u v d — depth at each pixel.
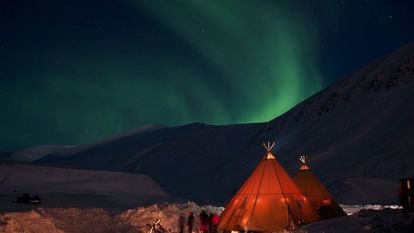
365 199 46.62
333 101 121.19
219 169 119.50
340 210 20.78
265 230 15.67
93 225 19.17
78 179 66.25
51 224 16.66
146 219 19.94
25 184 59.50
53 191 56.81
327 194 21.02
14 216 16.30
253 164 105.31
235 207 16.75
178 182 116.19
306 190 20.89
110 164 149.25
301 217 16.14
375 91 112.56
